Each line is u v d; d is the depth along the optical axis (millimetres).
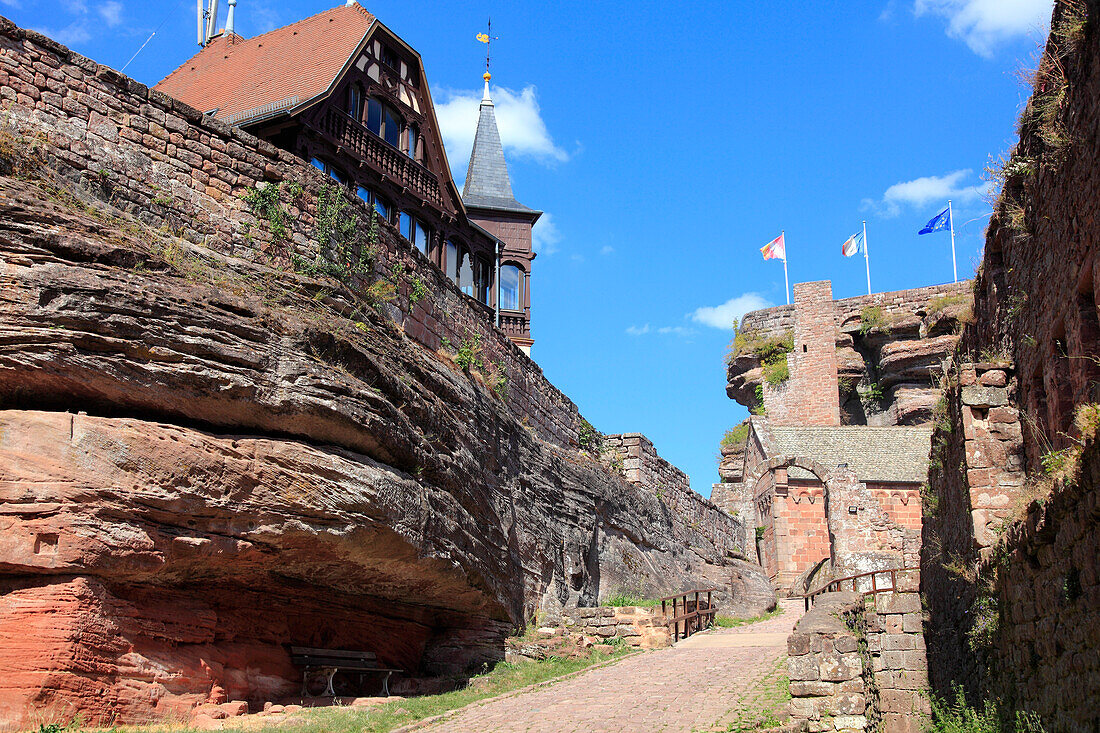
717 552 38906
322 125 23406
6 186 13703
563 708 15898
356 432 15500
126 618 12945
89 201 15219
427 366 19938
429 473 18047
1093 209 10344
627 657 21422
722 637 24203
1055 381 12156
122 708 12516
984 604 13102
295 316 15594
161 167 16578
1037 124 12508
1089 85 10336
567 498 27438
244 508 13883
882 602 17250
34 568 12195
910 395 58531
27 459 12422
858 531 38875
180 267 14859
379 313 19125
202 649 14219
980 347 16516
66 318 12883
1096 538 8656
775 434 46938
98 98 16016
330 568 15727
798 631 14711
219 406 14008
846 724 13992
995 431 14086
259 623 15875
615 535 30312
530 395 27625
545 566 24703
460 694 17062
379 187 25516
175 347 13641
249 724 13336
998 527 13562
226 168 17484
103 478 12664
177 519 13289
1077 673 9297
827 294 63344
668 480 36688
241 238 17266
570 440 30609
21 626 11984
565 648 21578
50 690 11828
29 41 15422
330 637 17516
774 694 15961
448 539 18141
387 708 15219
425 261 22203
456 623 20641
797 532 41281
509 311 34219
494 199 36281
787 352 63250
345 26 26156
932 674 16500
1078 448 9898
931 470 18266
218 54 28672
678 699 16219
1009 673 11945
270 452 14273
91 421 12844
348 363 16203
